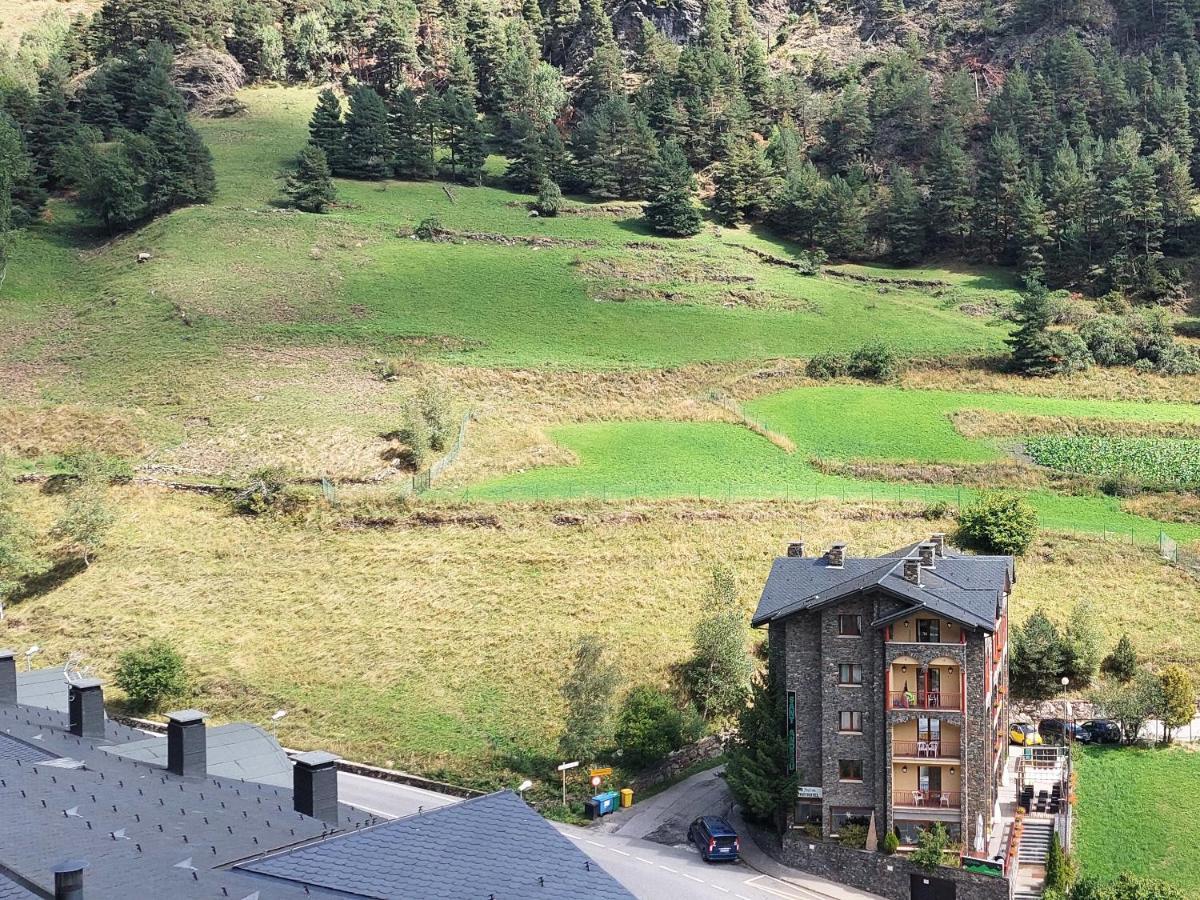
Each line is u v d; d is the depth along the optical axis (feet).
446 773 273.13
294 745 285.23
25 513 394.73
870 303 654.12
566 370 522.88
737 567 350.02
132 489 403.75
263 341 540.52
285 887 107.04
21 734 172.55
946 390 530.27
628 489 396.78
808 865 233.35
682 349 568.00
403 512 380.99
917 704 236.84
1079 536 365.20
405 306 596.29
